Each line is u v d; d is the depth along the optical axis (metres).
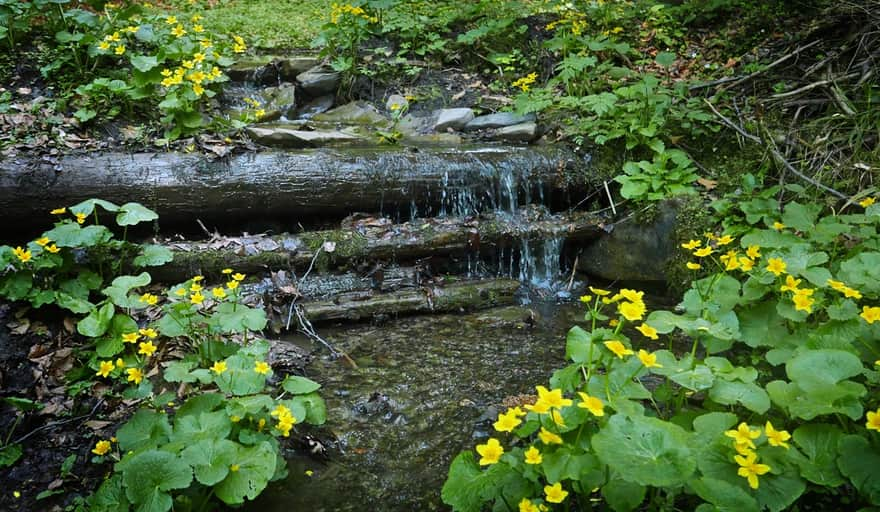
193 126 4.59
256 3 7.79
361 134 5.23
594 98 4.87
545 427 2.19
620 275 4.45
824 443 2.22
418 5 6.95
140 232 4.17
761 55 5.54
